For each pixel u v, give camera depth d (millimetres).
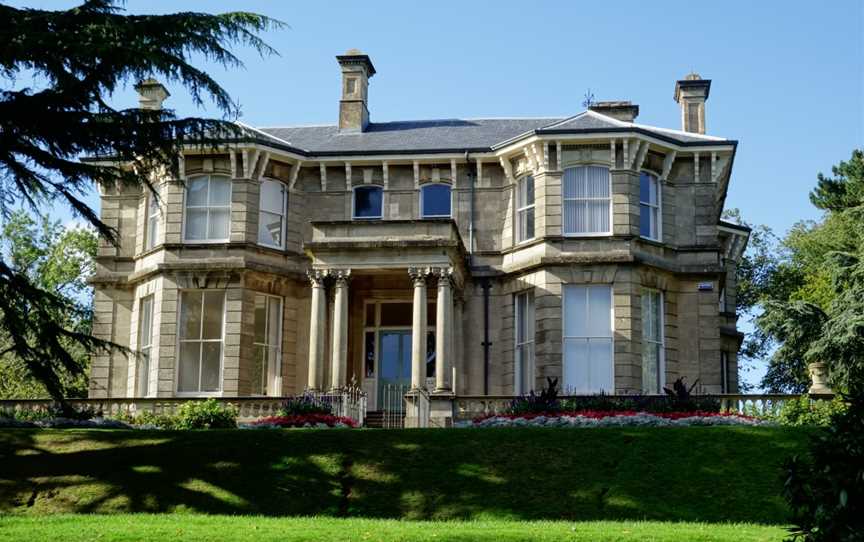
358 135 39188
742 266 61781
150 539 17219
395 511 21938
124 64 22453
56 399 24766
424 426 30234
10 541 17031
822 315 38938
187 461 24047
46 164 23859
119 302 36688
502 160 36125
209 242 35125
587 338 33812
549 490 22703
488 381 35062
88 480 23172
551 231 34438
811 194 59344
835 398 28000
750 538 17688
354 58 39812
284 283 35531
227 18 23562
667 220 35500
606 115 38750
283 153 36062
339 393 31391
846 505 11406
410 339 36312
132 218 37156
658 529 18719
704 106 40750
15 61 22703
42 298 24188
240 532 17797
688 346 34750
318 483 23062
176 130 24297
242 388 33938
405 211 36562
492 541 17391
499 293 35719
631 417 28250
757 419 28172
